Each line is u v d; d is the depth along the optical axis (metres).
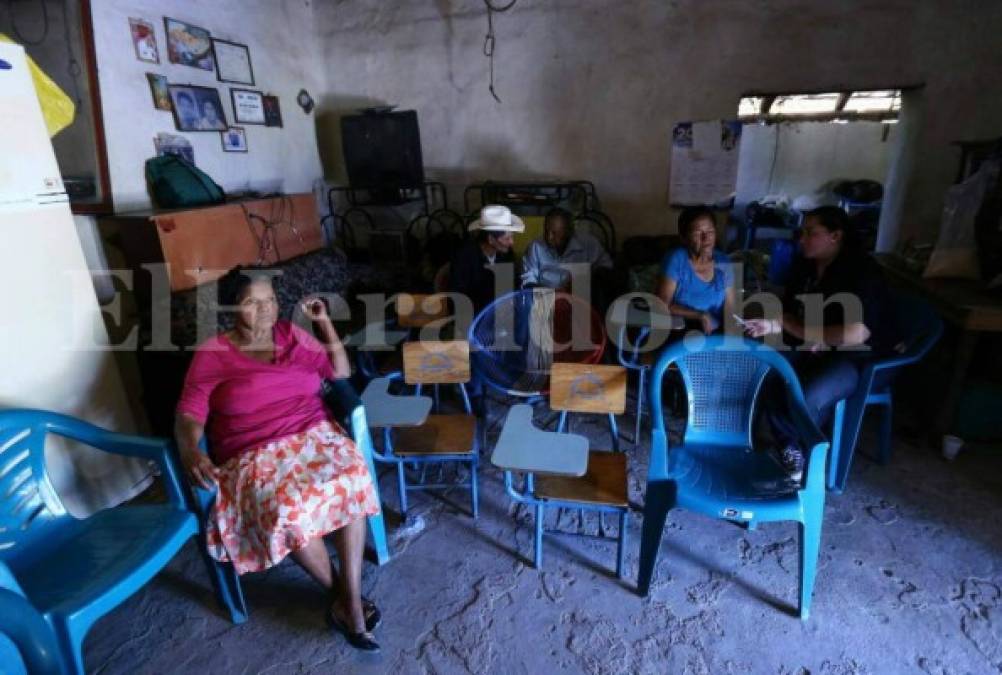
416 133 3.95
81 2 2.62
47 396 1.87
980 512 2.04
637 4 3.60
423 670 1.51
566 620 1.65
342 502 1.56
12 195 1.73
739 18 3.45
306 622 1.67
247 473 1.56
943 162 3.32
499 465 1.60
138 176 2.94
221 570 1.62
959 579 1.75
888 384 2.20
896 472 2.28
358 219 4.56
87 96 2.71
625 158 3.90
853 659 1.50
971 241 2.52
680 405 2.85
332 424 1.76
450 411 2.89
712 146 3.68
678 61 3.62
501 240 2.91
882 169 6.00
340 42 4.25
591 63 3.78
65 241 1.90
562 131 3.97
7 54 1.70
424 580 1.81
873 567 1.81
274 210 3.44
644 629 1.61
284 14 3.96
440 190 4.31
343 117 3.97
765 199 6.19
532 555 1.91
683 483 1.65
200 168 3.34
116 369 2.12
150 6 2.97
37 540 1.54
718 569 1.82
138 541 1.48
